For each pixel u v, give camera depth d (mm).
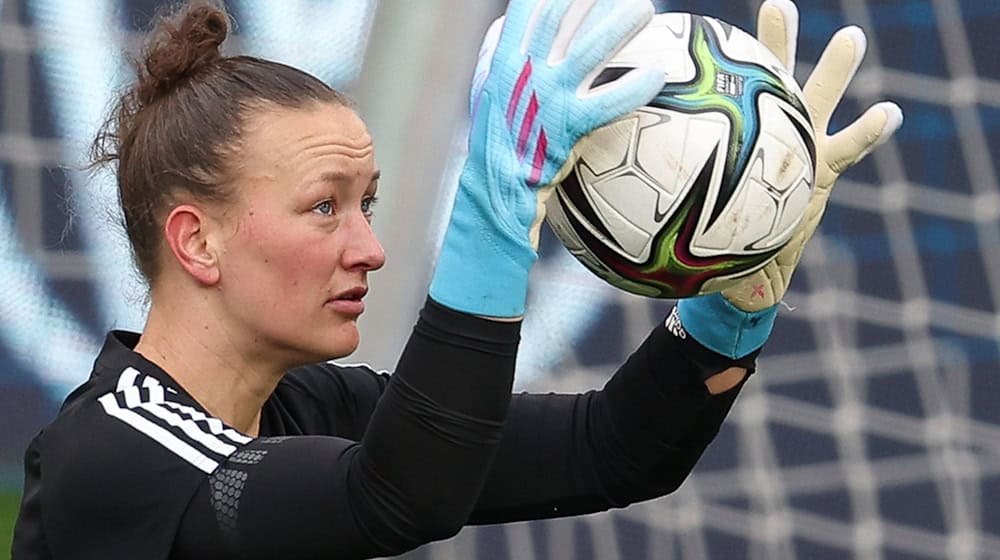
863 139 7109
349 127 6547
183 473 6094
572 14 5965
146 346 6773
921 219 16484
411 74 8297
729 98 6438
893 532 15984
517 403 7629
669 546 15656
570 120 5957
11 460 14805
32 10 14562
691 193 6336
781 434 16078
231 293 6508
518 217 5957
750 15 16297
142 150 6586
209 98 6492
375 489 5859
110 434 6258
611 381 7578
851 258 16391
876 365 16250
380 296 8469
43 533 6375
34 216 14555
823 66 7133
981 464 16125
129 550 6121
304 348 6562
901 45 16641
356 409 7672
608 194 6367
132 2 14617
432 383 5859
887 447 16125
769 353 16219
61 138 14555
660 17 6738
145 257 6703
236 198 6410
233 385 6688
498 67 6031
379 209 8414
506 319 5953
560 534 15422
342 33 15031
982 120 16578
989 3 16766
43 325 14680
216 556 6051
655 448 7359
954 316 16344
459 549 15156
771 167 6441
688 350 7289
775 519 15883
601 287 15352
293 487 5953
